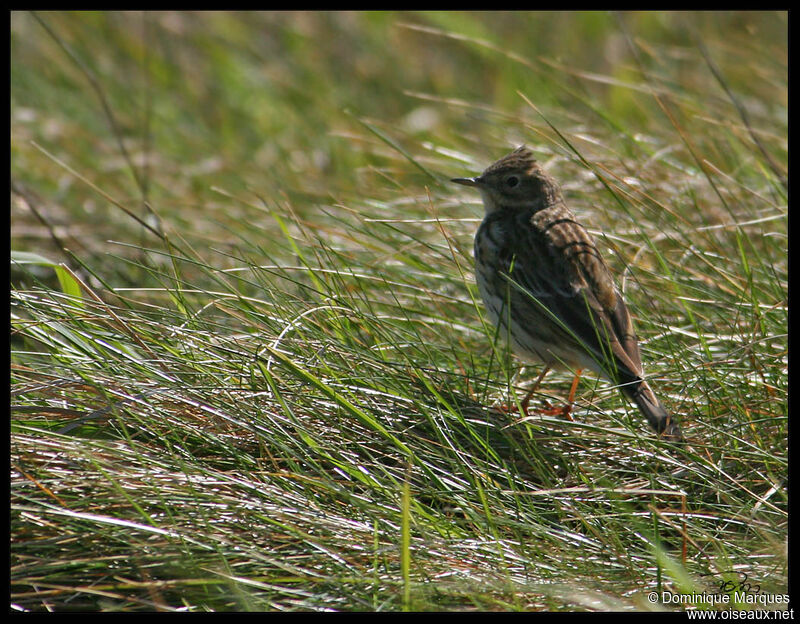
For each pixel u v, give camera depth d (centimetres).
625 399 985
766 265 1143
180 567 727
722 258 1122
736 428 910
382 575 744
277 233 1342
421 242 1149
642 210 1212
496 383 1005
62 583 736
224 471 841
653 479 862
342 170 1728
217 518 771
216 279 1073
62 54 2022
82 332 941
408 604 698
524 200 1154
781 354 977
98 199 1539
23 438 795
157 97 2023
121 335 961
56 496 757
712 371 959
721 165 1378
